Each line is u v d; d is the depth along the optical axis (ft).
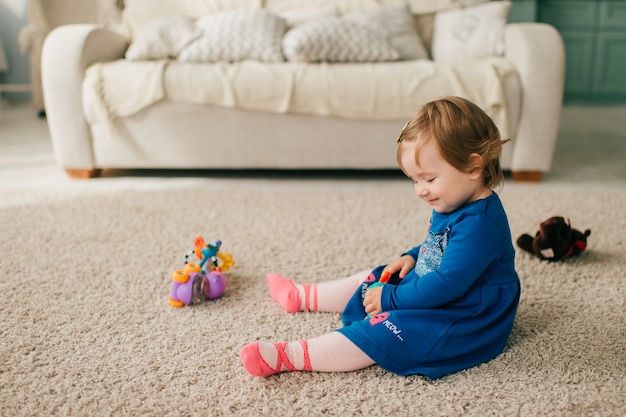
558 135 10.48
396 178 7.64
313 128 7.20
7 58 13.51
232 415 2.79
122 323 3.68
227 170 8.05
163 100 7.11
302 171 8.05
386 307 3.26
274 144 7.26
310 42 7.41
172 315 3.79
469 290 3.17
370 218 5.81
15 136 10.14
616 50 14.12
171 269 4.54
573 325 3.66
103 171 7.97
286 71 7.08
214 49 7.49
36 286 4.22
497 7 8.00
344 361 3.11
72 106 7.14
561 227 4.67
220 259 4.27
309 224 5.62
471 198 3.18
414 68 7.14
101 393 2.95
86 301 3.99
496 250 3.09
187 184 7.27
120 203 6.26
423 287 3.11
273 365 3.07
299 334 3.54
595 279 4.37
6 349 3.36
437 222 3.28
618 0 13.74
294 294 3.81
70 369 3.16
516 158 7.20
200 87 7.00
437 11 8.84
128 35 8.73
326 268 4.55
